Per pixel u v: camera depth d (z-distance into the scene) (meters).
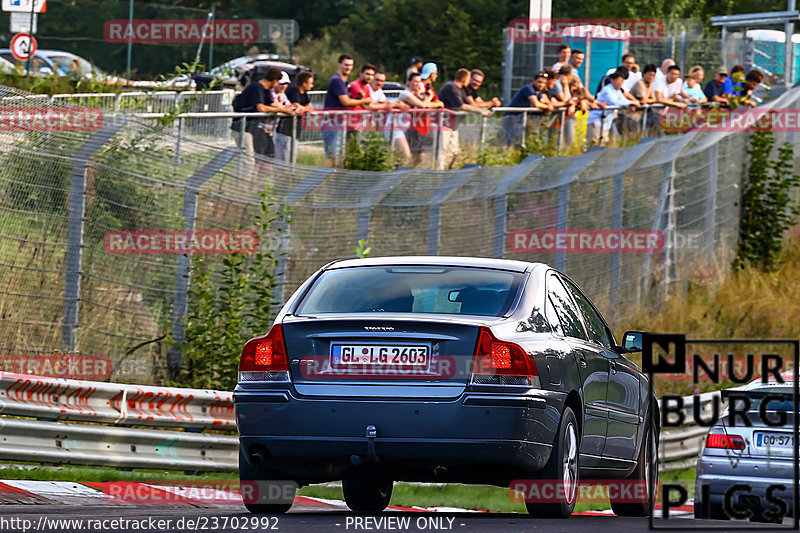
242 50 147.12
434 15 189.75
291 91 71.00
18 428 39.09
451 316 29.88
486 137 79.75
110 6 147.88
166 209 53.38
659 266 86.06
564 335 32.31
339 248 59.97
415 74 75.75
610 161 78.81
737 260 100.62
